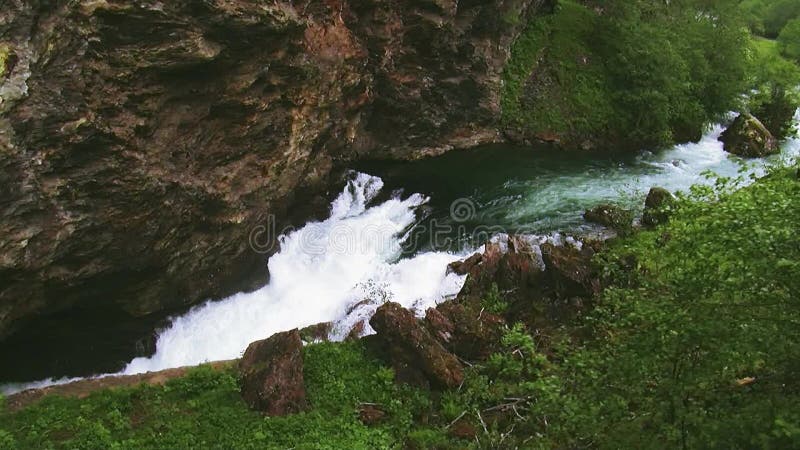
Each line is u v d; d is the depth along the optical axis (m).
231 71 16.19
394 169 27.75
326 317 17.84
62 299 13.79
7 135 11.75
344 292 18.86
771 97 37.69
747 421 7.91
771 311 7.96
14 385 14.23
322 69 19.88
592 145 32.75
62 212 12.92
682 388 8.52
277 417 12.77
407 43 26.75
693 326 7.99
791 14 58.34
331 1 20.50
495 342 15.48
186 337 16.36
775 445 7.47
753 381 8.78
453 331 15.46
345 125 22.86
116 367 15.61
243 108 16.88
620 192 26.20
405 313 14.95
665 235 11.22
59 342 14.67
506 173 28.36
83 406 12.70
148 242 14.76
